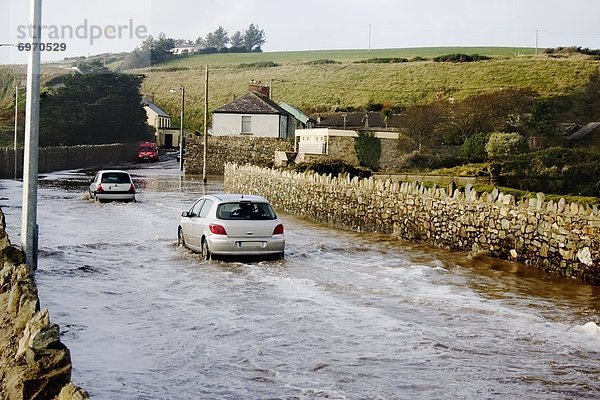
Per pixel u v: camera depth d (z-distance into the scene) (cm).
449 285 1878
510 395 1015
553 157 4138
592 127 6931
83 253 2352
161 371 1113
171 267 2122
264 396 1000
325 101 12850
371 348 1255
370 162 6431
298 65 16888
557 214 2067
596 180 3741
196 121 14625
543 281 1955
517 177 4000
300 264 2211
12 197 4578
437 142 6825
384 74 14200
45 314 929
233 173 5394
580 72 11900
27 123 1783
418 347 1264
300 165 5059
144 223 3294
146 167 9706
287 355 1208
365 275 2016
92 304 1587
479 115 6994
